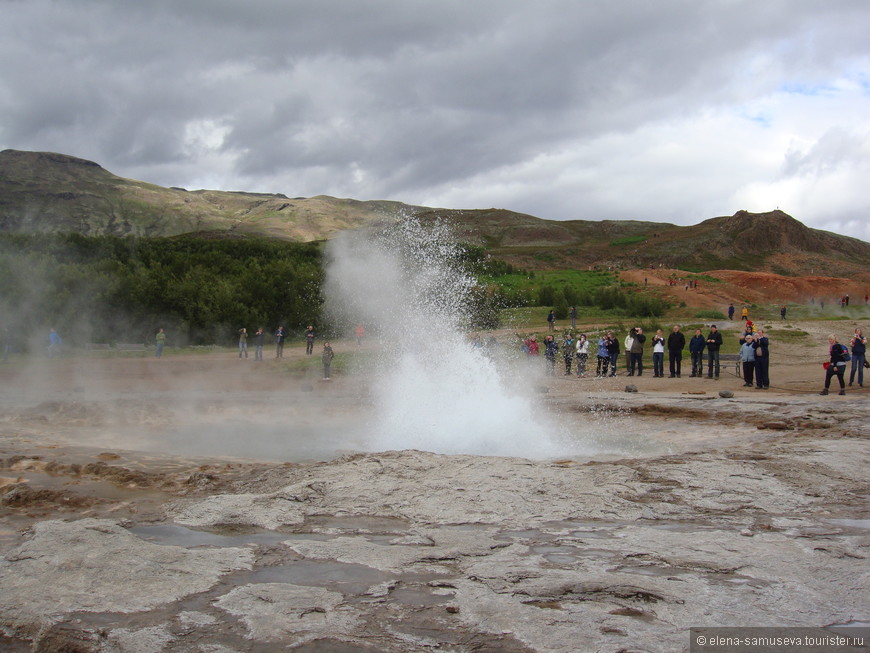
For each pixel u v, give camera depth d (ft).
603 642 12.29
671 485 23.31
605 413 47.93
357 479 24.25
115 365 95.04
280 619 13.30
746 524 19.65
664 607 13.76
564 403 51.34
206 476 26.43
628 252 442.09
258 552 17.43
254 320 143.54
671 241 453.58
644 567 16.10
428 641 12.40
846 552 16.96
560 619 13.20
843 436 34.73
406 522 20.24
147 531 19.69
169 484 26.43
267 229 614.75
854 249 477.77
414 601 14.16
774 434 37.55
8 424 45.32
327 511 21.24
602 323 134.62
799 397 50.21
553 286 189.16
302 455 35.17
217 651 12.14
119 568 16.14
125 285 139.95
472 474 24.39
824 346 85.30
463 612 13.58
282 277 157.99
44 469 29.37
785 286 267.39
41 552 17.34
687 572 15.75
